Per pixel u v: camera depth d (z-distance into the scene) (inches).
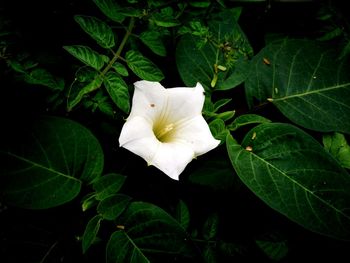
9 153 8.9
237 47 11.1
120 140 8.2
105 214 9.2
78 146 9.5
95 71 9.0
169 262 9.3
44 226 9.8
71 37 10.8
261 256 11.2
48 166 9.3
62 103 10.0
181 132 9.7
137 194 11.1
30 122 9.2
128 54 9.7
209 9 11.5
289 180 10.5
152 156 8.4
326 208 10.2
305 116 12.5
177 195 11.4
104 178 9.5
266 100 12.7
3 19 10.0
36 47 10.2
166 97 9.4
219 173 11.1
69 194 9.3
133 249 9.3
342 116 12.6
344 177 10.7
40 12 10.5
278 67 13.1
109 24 10.7
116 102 9.0
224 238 11.0
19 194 8.8
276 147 11.0
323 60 13.3
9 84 9.4
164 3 10.9
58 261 9.5
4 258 9.1
